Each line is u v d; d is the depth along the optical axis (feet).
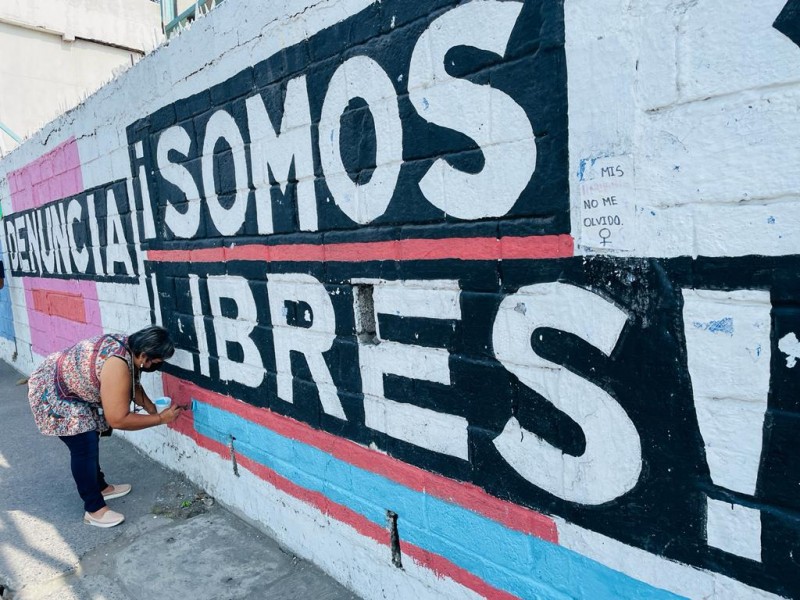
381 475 7.82
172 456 13.37
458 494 6.81
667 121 4.58
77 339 18.24
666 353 4.82
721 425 4.57
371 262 7.41
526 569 6.20
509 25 5.49
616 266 5.04
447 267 6.47
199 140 10.45
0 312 27.50
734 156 4.27
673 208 4.63
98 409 11.32
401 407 7.35
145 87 11.87
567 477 5.67
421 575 7.47
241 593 8.84
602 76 4.91
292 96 8.21
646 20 4.60
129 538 10.74
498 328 6.06
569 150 5.22
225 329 10.63
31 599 9.17
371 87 7.00
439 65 6.16
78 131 15.47
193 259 11.24
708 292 4.52
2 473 14.17
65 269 18.33
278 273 9.07
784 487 4.30
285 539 9.95
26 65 38.75
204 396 11.62
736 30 4.17
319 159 7.94
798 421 4.17
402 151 6.75
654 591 5.16
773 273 4.18
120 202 13.78
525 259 5.71
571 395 5.52
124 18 43.83
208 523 11.08
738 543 4.58
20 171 20.94
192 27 10.12
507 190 5.75
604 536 5.46
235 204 9.78
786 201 4.08
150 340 10.93
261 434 10.12
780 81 4.02
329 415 8.54
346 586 8.75
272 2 8.26
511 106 5.59
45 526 11.39
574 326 5.40
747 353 4.37
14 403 20.38
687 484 4.83
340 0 7.20
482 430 6.41
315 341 8.57
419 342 6.96
